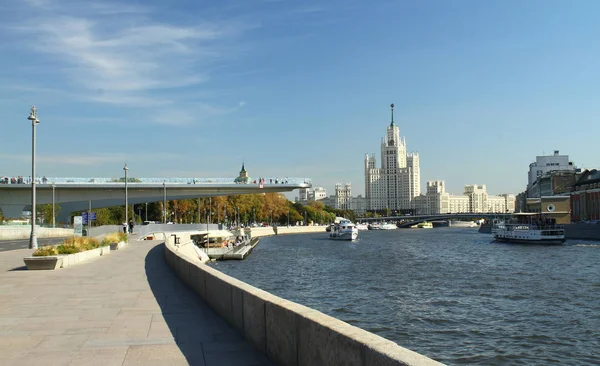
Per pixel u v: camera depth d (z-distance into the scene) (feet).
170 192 331.36
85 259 112.37
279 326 29.40
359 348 19.60
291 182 347.36
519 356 79.25
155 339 37.35
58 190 309.42
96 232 204.03
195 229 317.22
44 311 49.52
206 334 38.88
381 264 224.53
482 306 116.88
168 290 64.90
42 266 91.61
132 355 32.91
